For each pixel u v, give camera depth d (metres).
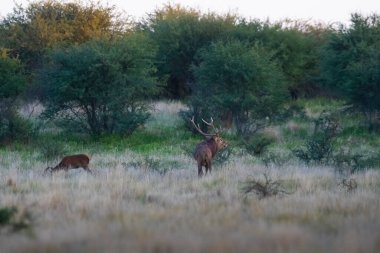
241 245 15.70
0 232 19.19
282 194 26.86
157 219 20.25
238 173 35.16
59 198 25.20
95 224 19.30
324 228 18.72
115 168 38.50
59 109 58.28
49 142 50.62
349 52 71.44
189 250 15.30
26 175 35.00
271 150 51.69
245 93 62.06
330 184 30.42
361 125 64.50
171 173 36.22
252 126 61.47
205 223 19.14
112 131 58.44
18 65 60.62
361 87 63.72
